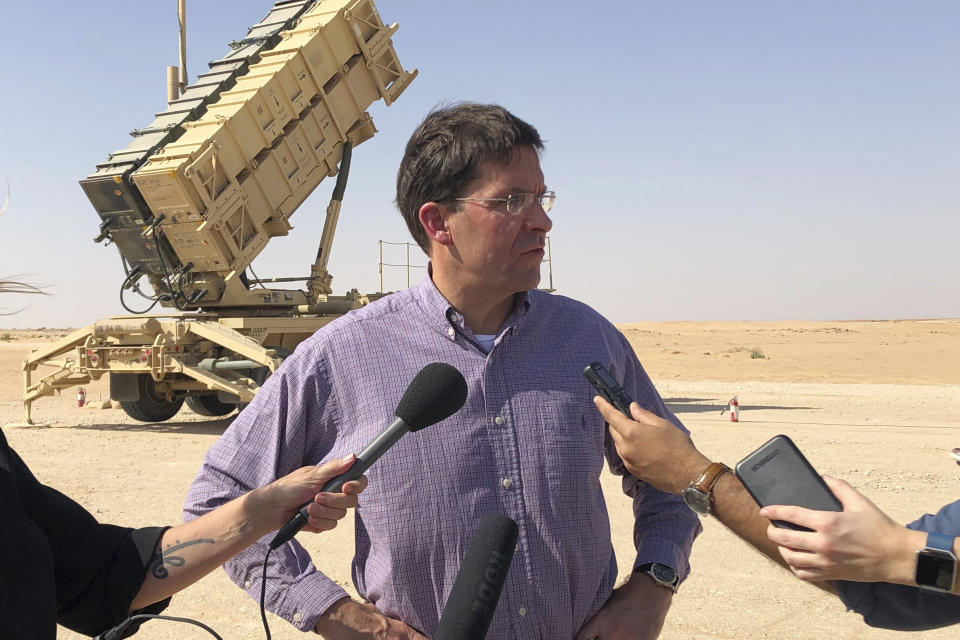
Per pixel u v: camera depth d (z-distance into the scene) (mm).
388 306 2307
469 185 2146
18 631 1472
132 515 7113
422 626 2111
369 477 2121
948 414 15148
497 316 2301
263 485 2213
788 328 94250
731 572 5648
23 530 1516
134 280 12914
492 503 2102
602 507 2258
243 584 2207
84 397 18219
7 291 1460
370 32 13680
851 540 1508
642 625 2148
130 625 1902
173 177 11469
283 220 13180
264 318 13391
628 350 2508
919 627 1689
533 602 2066
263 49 13180
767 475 1637
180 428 13922
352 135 14102
